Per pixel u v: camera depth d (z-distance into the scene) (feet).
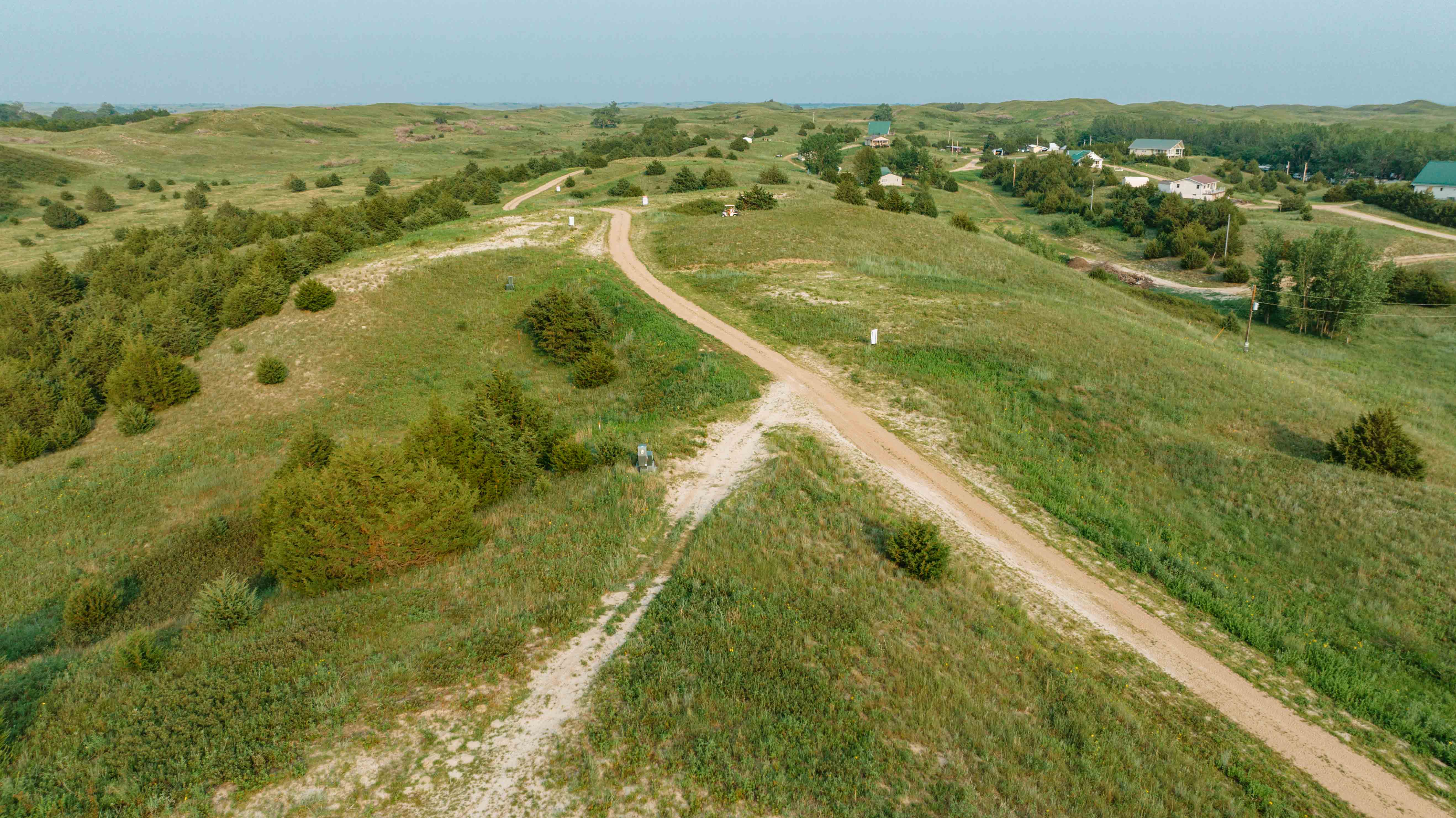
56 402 115.65
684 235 201.57
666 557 62.80
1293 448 90.48
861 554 63.41
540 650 49.01
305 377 123.03
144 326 137.90
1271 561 68.44
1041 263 202.18
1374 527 71.56
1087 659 54.29
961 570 63.26
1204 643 57.93
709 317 140.05
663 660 47.14
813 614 53.36
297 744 39.65
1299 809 42.16
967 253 192.44
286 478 75.77
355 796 36.76
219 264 156.35
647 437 90.53
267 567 64.75
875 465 83.87
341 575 60.29
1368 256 202.28
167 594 73.05
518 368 129.70
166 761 38.37
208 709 42.27
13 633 66.85
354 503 59.57
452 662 46.93
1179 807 40.34
